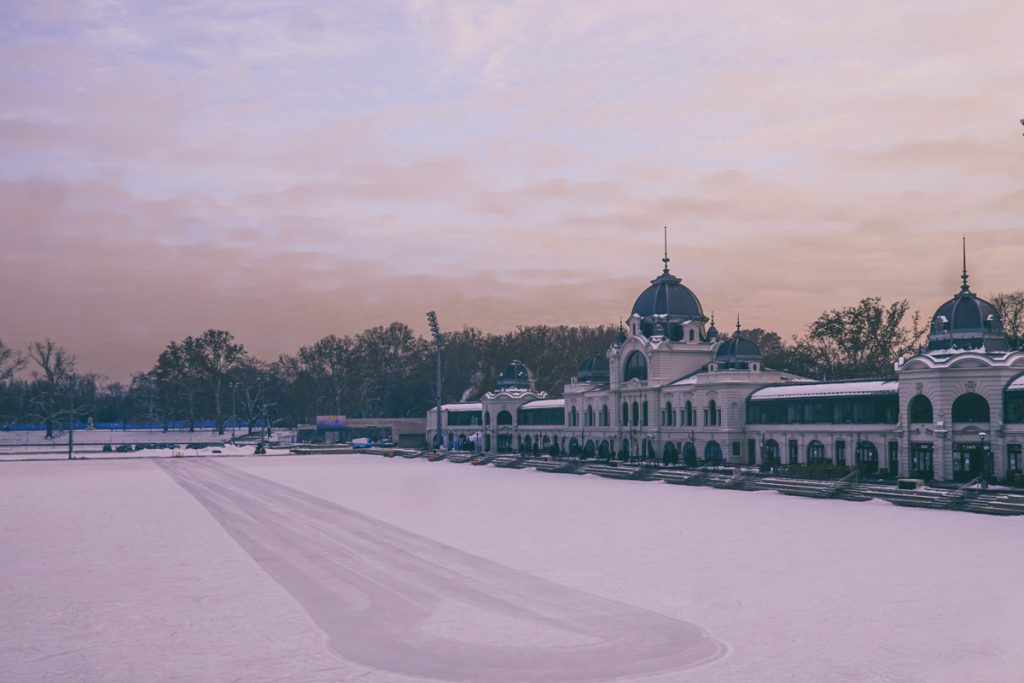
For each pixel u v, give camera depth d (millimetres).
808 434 109500
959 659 27953
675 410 131750
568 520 61312
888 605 34875
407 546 49750
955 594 36688
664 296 142250
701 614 33688
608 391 148250
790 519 61344
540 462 126750
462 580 40188
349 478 105250
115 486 94625
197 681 26656
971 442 87438
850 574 40969
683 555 46344
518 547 49188
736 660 27969
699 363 138625
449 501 75312
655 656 28484
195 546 50781
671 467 108062
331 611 34688
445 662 28109
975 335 92500
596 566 43344
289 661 28438
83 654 29500
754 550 47781
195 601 36688
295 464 141125
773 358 192250
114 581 40938
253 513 66875
